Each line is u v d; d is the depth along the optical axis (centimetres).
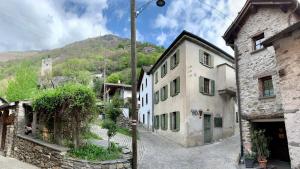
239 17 1251
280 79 870
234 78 1930
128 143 1456
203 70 1792
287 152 1157
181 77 1717
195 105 1672
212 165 1069
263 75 1117
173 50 1905
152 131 2339
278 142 1202
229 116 1967
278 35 857
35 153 1012
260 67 1143
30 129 1197
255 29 1202
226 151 1370
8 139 1256
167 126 1925
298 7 1004
